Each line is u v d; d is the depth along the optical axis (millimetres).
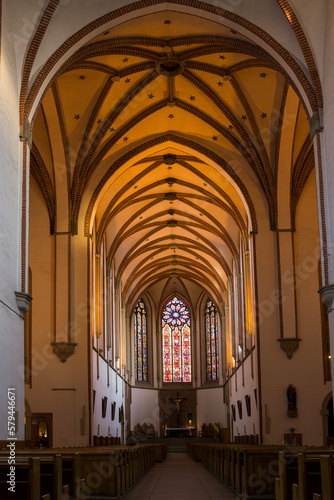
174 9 18625
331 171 15992
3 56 14750
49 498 7203
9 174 15094
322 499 6906
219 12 18188
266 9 17609
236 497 13078
